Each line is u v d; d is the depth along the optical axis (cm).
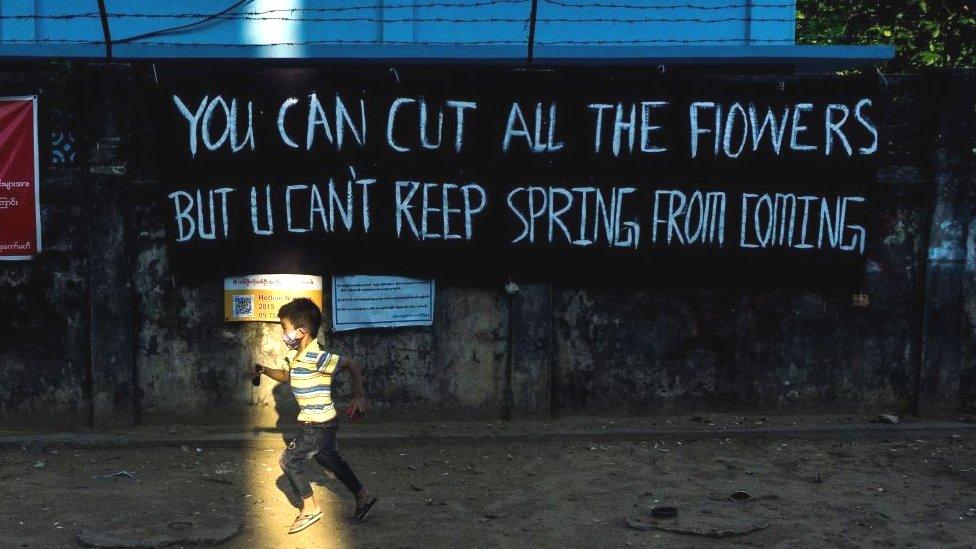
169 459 651
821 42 1173
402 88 693
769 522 539
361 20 786
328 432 519
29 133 678
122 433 688
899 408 745
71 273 689
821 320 736
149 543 492
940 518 547
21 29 762
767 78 711
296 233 697
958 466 647
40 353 692
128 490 586
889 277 735
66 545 494
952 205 725
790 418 736
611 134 709
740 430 704
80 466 633
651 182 713
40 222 684
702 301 729
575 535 518
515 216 708
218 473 621
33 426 696
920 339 736
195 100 682
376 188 698
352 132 695
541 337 718
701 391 736
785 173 718
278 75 686
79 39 771
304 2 785
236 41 783
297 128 691
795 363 737
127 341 691
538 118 703
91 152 678
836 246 725
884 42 1132
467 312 715
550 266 713
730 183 716
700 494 588
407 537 512
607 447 684
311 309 524
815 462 655
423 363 716
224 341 702
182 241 690
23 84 676
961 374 743
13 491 580
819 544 507
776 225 722
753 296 730
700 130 712
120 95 679
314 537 511
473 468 639
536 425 716
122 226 684
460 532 521
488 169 704
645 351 730
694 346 733
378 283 707
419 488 597
